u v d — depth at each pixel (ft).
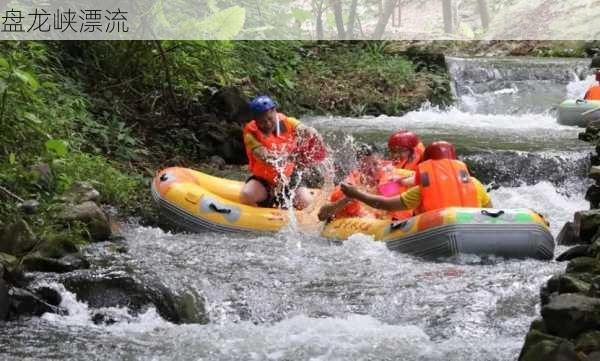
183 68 75.31
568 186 66.28
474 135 80.38
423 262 45.44
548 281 37.81
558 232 54.49
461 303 38.34
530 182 67.05
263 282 41.45
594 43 129.08
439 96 104.83
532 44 132.67
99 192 55.52
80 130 63.31
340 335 35.45
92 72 73.00
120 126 65.46
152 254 46.52
